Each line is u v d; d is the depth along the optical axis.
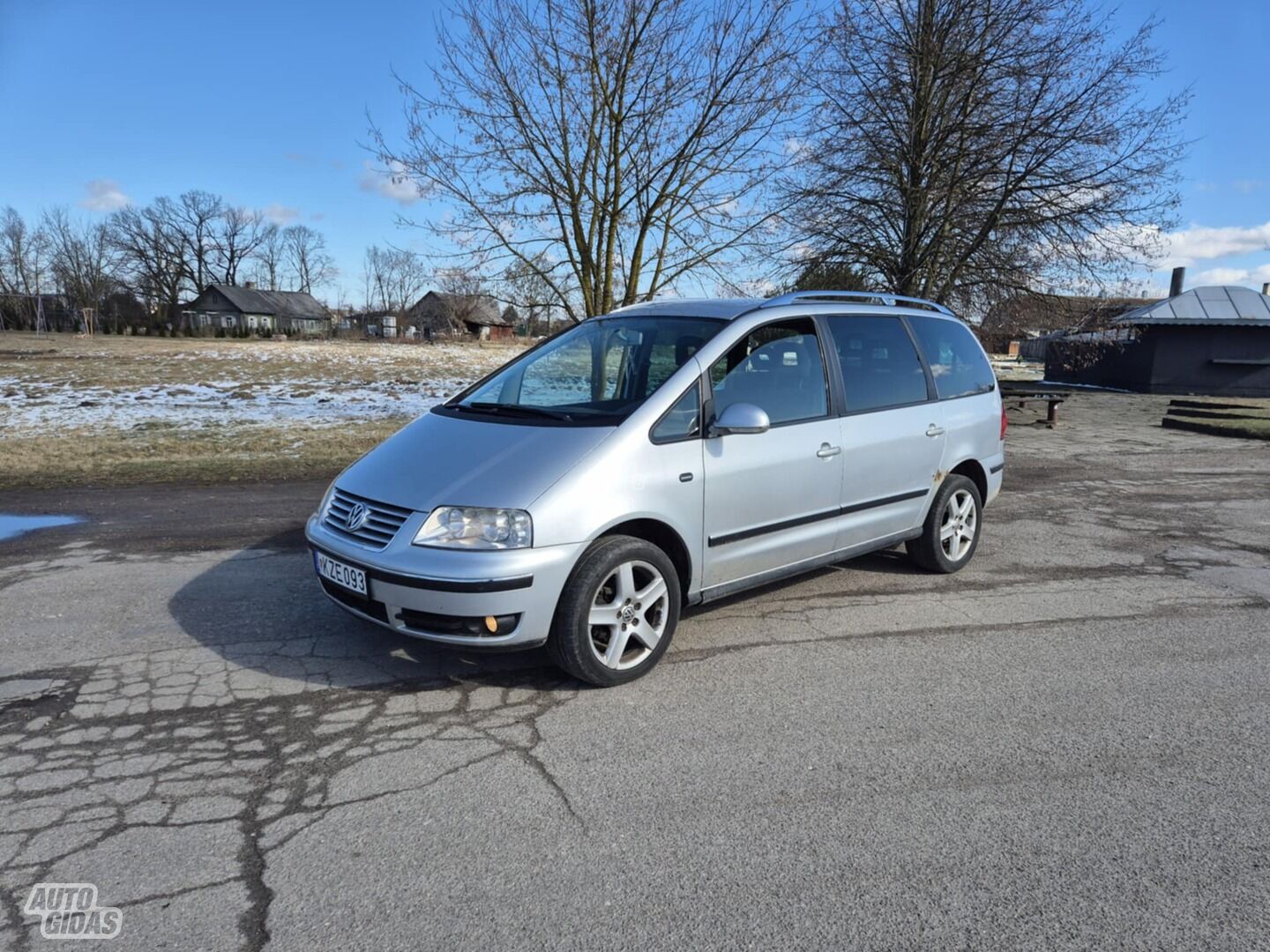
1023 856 2.73
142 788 3.05
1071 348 27.97
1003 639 4.66
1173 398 24.14
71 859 2.64
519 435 4.02
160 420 15.76
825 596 5.35
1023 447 13.15
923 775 3.23
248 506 7.64
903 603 5.24
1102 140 15.19
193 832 2.80
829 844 2.79
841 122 16.41
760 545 4.50
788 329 4.75
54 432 14.06
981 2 15.21
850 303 5.27
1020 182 15.43
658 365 4.38
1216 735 3.58
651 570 3.98
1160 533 7.28
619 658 3.92
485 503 3.60
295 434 13.18
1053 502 8.68
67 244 84.75
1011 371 39.53
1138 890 2.57
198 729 3.50
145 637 4.46
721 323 4.54
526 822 2.89
